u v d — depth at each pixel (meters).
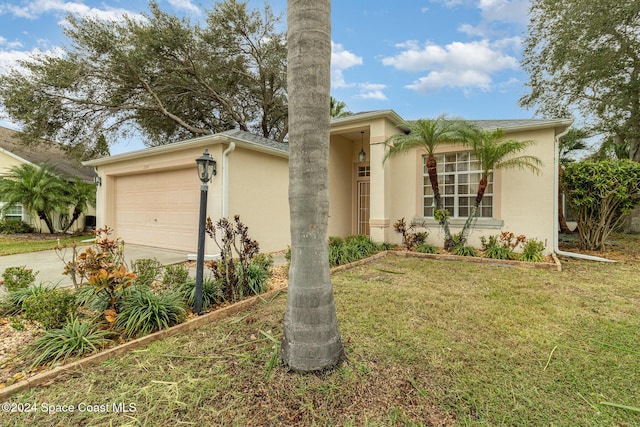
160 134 17.53
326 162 2.52
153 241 9.42
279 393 2.24
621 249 8.35
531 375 2.46
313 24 2.40
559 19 11.96
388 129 9.03
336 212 10.68
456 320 3.58
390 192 9.45
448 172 8.85
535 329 3.32
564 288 4.89
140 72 14.01
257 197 8.62
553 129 7.45
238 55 16.53
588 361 2.67
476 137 7.14
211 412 2.05
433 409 2.08
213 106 17.80
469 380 2.39
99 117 14.59
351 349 2.86
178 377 2.44
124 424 1.94
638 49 11.38
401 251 8.19
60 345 2.71
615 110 12.37
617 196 7.18
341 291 4.74
